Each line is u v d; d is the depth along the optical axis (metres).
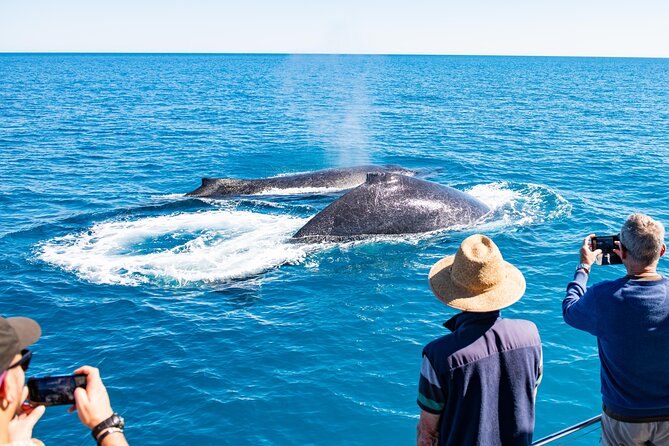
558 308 11.45
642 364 4.54
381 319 11.32
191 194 20.50
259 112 52.94
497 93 77.75
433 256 14.41
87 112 51.38
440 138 35.88
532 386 4.20
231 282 13.20
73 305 12.14
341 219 15.71
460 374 4.05
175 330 11.05
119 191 21.95
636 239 4.57
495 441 4.14
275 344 10.46
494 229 16.12
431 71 163.62
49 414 8.61
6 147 31.97
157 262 14.31
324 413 8.57
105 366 9.88
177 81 107.62
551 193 20.05
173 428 8.31
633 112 51.62
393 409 8.65
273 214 18.02
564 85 98.69
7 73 131.12
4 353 2.57
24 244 15.68
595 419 5.50
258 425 8.35
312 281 13.15
